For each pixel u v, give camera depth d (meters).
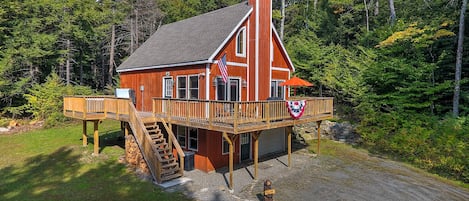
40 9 24.75
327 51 24.25
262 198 9.67
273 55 16.28
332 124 19.64
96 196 9.52
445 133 14.12
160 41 18.30
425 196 10.00
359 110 19.53
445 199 9.77
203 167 12.68
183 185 10.80
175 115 12.41
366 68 19.91
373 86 19.23
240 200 9.48
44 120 21.41
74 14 26.05
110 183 10.68
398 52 19.22
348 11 29.94
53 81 23.03
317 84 23.52
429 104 16.34
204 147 12.59
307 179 11.70
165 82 15.13
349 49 26.56
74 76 30.36
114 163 12.89
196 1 34.19
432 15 20.09
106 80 34.09
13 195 9.59
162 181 10.85
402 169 13.10
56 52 24.86
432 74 17.22
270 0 14.84
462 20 15.85
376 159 14.80
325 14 30.12
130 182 10.82
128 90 16.44
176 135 14.27
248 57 14.66
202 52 13.30
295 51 25.00
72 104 14.31
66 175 11.49
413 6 23.86
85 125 15.21
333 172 12.65
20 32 22.92
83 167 12.39
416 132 15.21
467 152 12.42
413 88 16.61
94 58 30.61
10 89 22.27
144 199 9.33
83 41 27.56
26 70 24.36
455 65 17.33
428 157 13.52
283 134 16.89
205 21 16.94
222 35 13.73
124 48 30.83
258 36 14.38
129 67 17.00
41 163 12.97
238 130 9.95
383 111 19.33
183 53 14.57
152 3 32.69
